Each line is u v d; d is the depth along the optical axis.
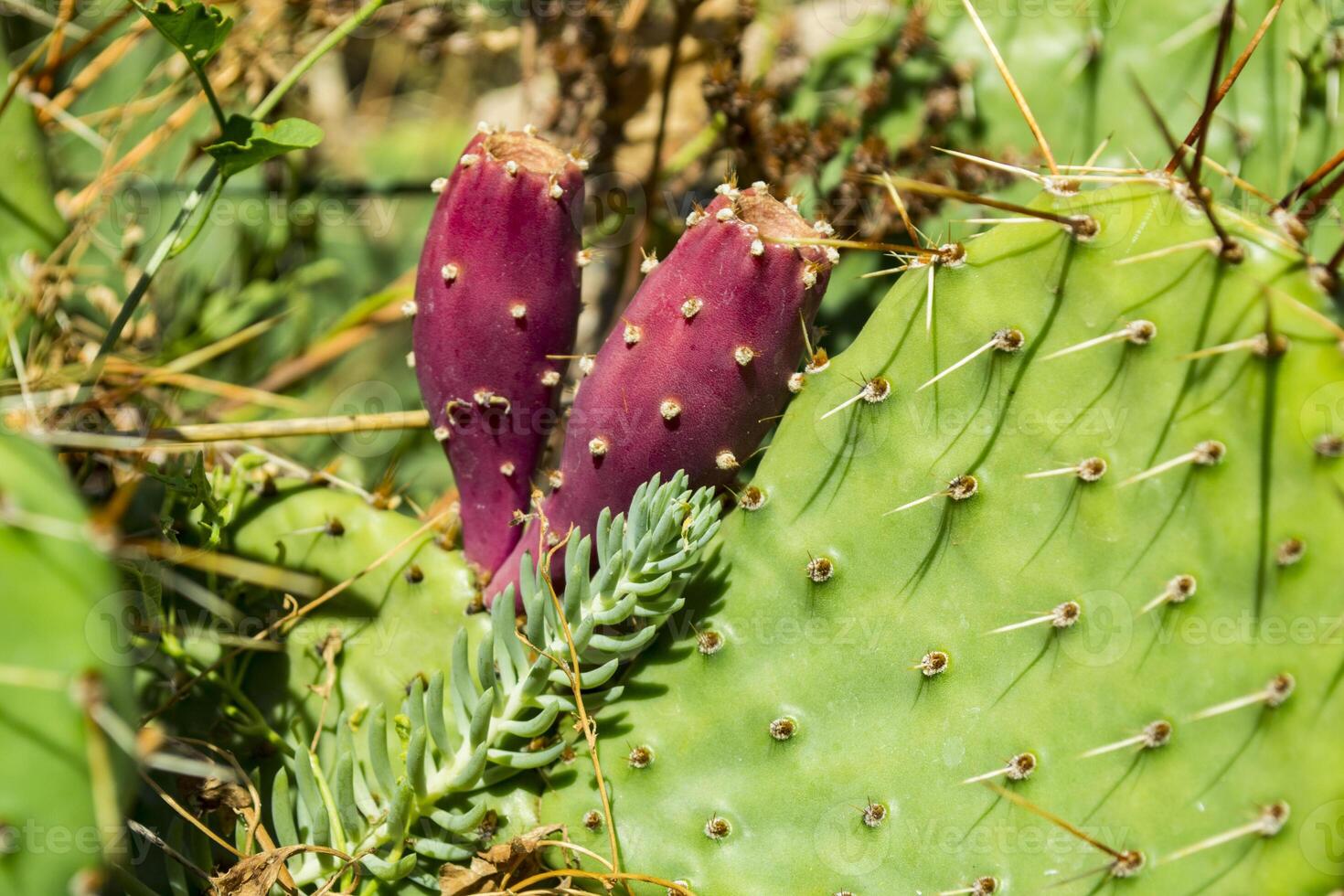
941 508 0.62
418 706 0.62
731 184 0.63
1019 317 0.61
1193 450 0.60
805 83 0.73
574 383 0.69
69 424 0.64
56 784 0.57
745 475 0.69
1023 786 0.61
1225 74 0.70
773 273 0.61
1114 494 0.61
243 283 0.76
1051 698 0.61
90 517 0.58
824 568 0.62
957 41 0.71
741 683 0.62
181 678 0.64
